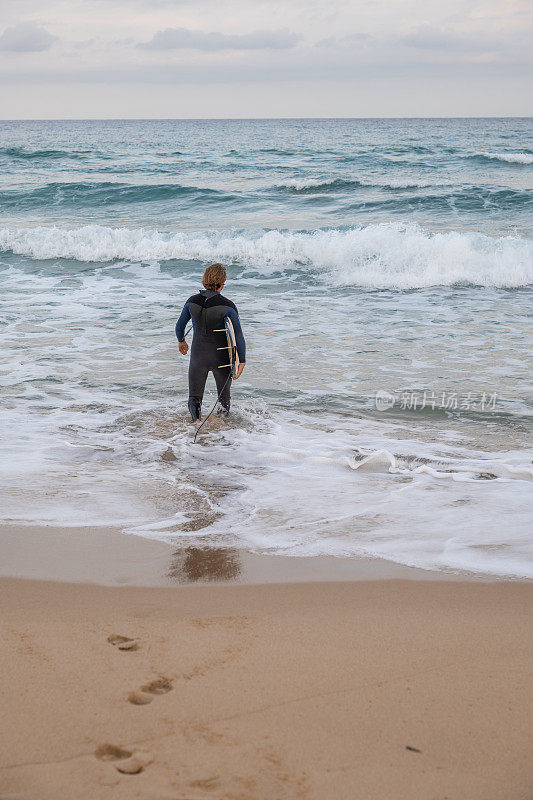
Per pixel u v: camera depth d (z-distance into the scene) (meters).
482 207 21.39
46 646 2.68
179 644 2.72
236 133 105.25
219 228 19.77
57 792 1.88
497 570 3.51
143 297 12.24
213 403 6.96
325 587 3.30
